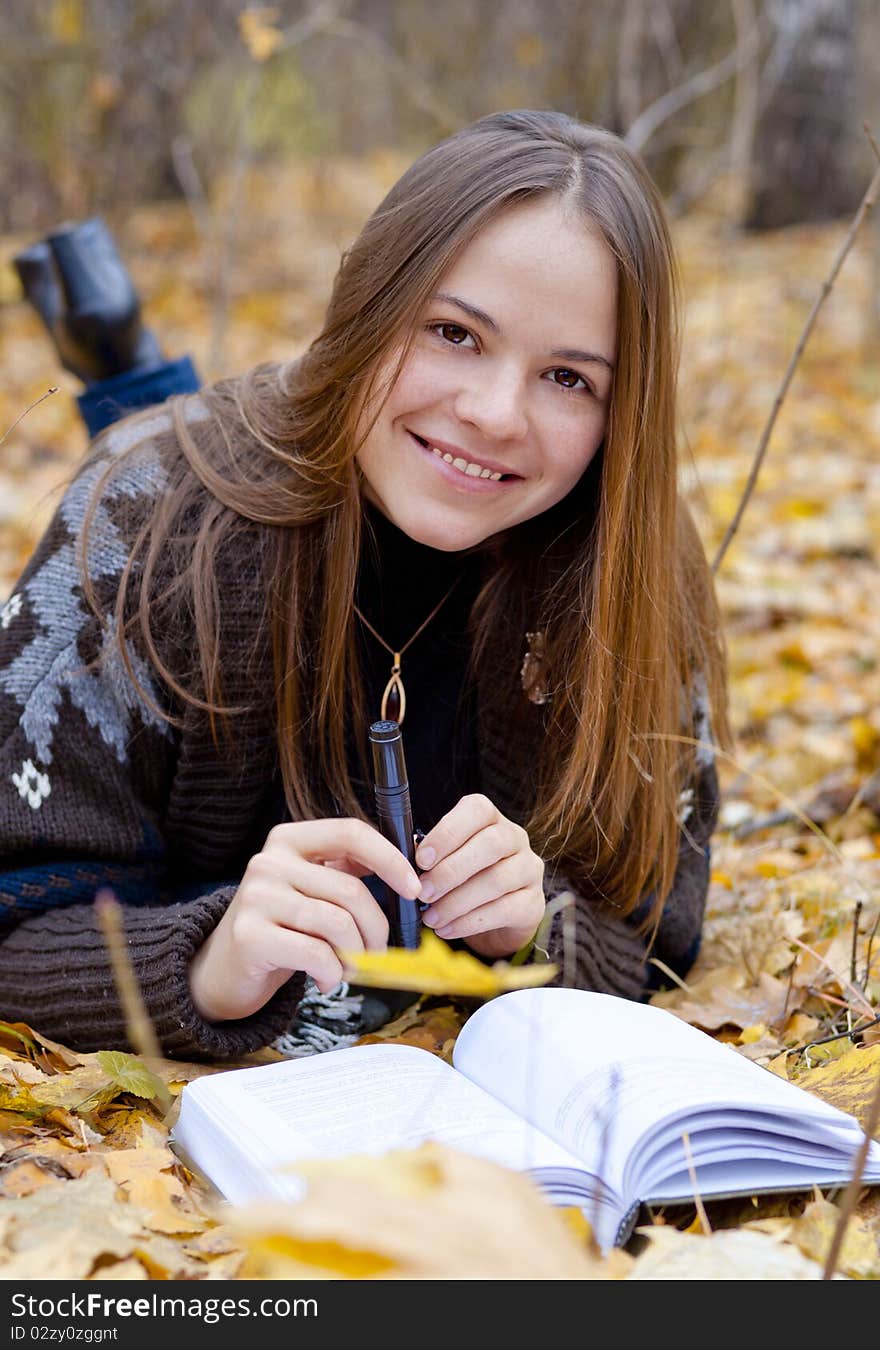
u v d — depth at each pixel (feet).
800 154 26.55
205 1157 3.90
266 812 5.58
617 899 5.68
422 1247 2.28
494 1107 3.97
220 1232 3.60
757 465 7.10
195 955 4.76
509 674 5.56
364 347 4.81
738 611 11.72
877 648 11.00
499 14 25.45
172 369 8.07
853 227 6.90
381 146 28.78
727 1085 3.92
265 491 5.20
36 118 21.22
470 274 4.62
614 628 5.32
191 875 5.62
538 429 4.82
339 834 4.50
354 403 4.91
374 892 5.37
